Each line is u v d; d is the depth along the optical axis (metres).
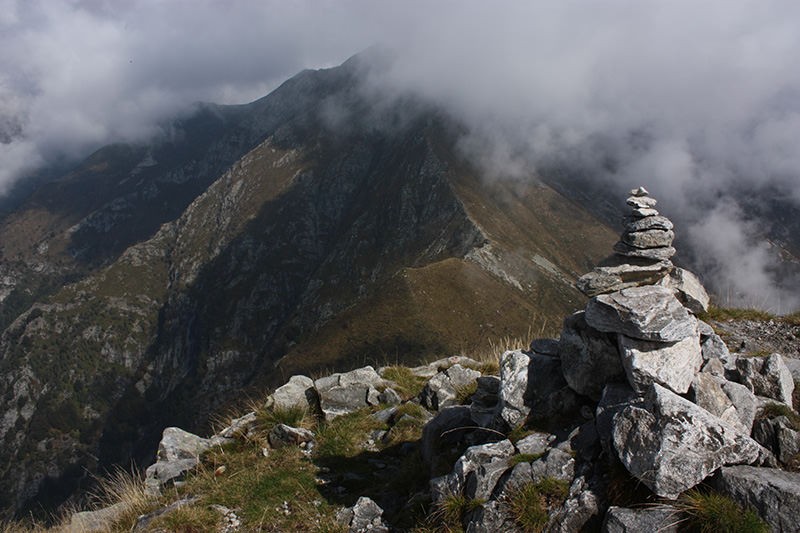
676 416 7.01
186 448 13.41
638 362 7.95
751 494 6.43
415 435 12.23
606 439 7.79
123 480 12.30
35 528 12.25
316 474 11.06
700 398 7.74
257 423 13.73
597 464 7.76
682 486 6.75
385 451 11.93
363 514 9.32
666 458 6.82
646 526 6.66
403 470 10.51
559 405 9.23
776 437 7.55
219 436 13.79
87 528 10.35
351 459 11.70
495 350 16.53
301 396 14.73
